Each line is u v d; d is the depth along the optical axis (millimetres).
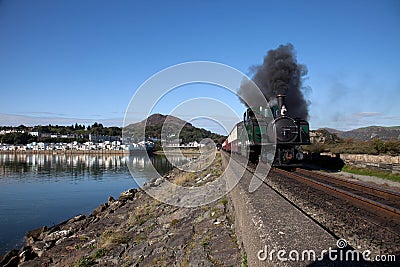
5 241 17953
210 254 7016
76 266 10234
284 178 13609
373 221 6547
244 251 6051
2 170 59531
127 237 12172
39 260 13023
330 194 9750
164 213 14430
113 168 64625
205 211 11469
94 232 16000
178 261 7816
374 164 17672
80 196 32062
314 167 22125
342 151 28500
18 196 31875
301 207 7848
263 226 4797
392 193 9961
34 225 21312
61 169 62156
